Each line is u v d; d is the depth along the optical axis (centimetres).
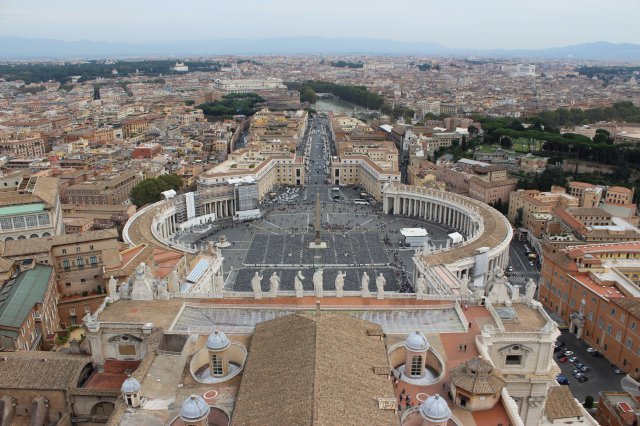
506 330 9638
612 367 13712
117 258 15000
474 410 7625
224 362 8169
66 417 8981
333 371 7069
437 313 10400
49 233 17600
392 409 6738
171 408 7456
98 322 9606
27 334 11712
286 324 8531
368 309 10494
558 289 16525
